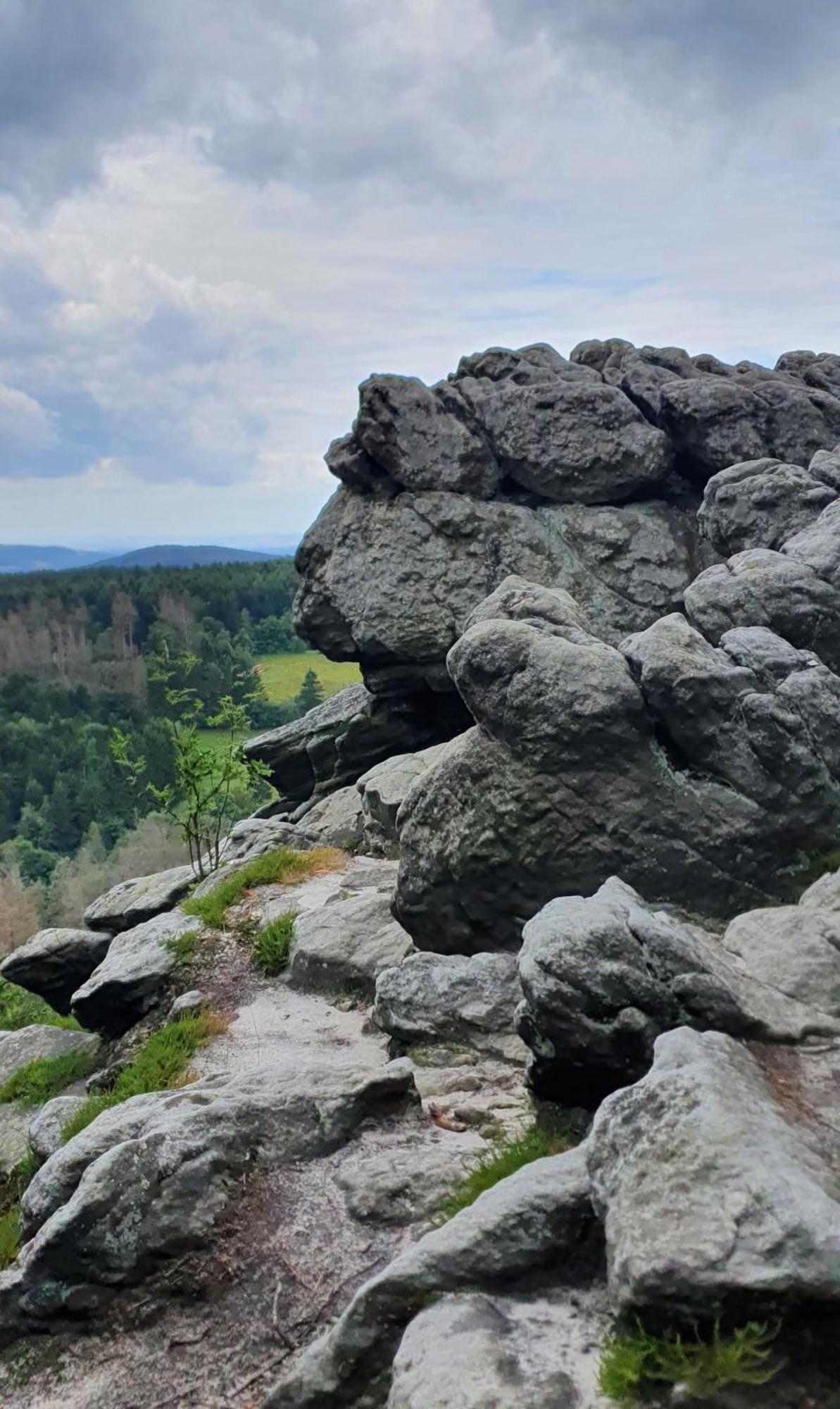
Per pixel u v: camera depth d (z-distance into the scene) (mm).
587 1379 5602
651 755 11977
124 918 22250
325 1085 9695
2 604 122000
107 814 81750
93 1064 16750
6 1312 8312
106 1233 8258
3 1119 16109
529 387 24109
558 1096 9172
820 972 9055
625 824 11859
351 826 22828
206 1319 7848
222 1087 10070
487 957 12070
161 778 76250
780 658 12453
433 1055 11266
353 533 24203
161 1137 8789
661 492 24453
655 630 12633
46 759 87000
